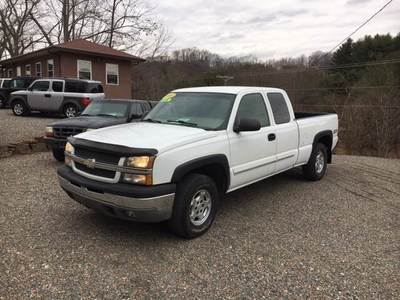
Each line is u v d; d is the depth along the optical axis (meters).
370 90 24.66
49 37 36.44
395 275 3.66
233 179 4.88
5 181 6.53
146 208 3.81
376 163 10.07
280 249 4.16
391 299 3.24
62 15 35.19
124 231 4.47
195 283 3.40
